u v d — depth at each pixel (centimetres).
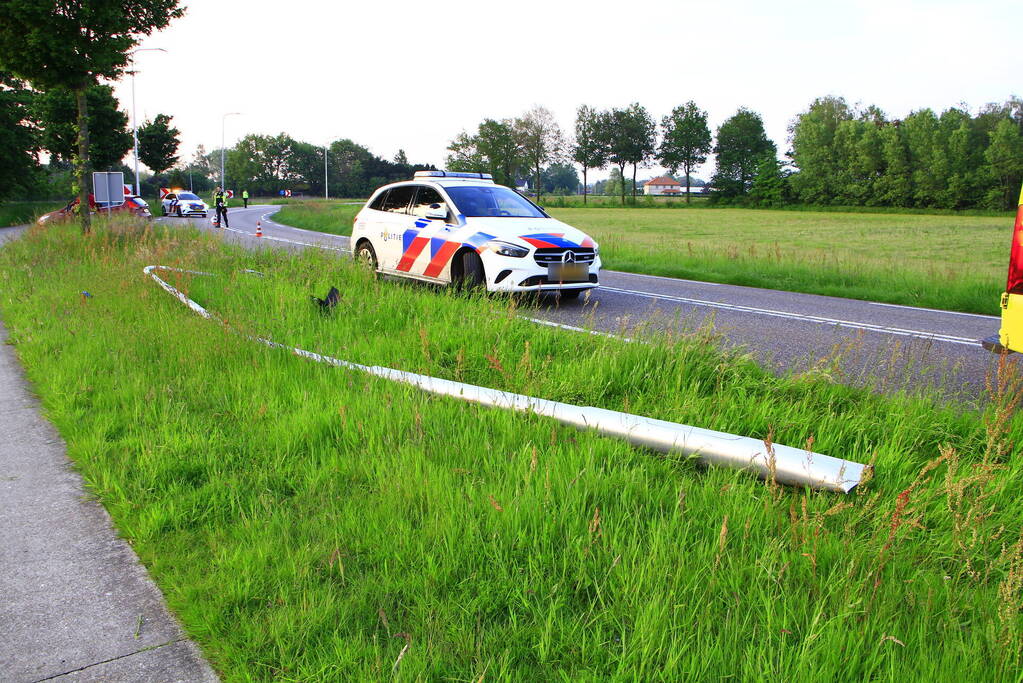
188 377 525
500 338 621
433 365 551
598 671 212
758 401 478
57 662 230
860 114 10688
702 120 11388
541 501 305
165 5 1579
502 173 11006
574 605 245
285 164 15425
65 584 277
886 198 9312
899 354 693
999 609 228
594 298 1073
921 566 275
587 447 373
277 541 285
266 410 448
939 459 323
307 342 637
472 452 372
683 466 375
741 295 1161
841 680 206
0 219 3609
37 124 4641
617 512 302
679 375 500
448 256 969
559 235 955
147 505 330
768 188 10538
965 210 8612
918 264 1845
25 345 666
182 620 251
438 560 268
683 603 237
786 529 290
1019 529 307
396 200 1112
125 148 5066
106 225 1555
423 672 209
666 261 1683
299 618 237
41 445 428
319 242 1299
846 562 266
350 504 319
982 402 495
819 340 762
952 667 211
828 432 421
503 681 208
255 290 886
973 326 891
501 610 244
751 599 242
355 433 399
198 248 1252
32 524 327
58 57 1437
